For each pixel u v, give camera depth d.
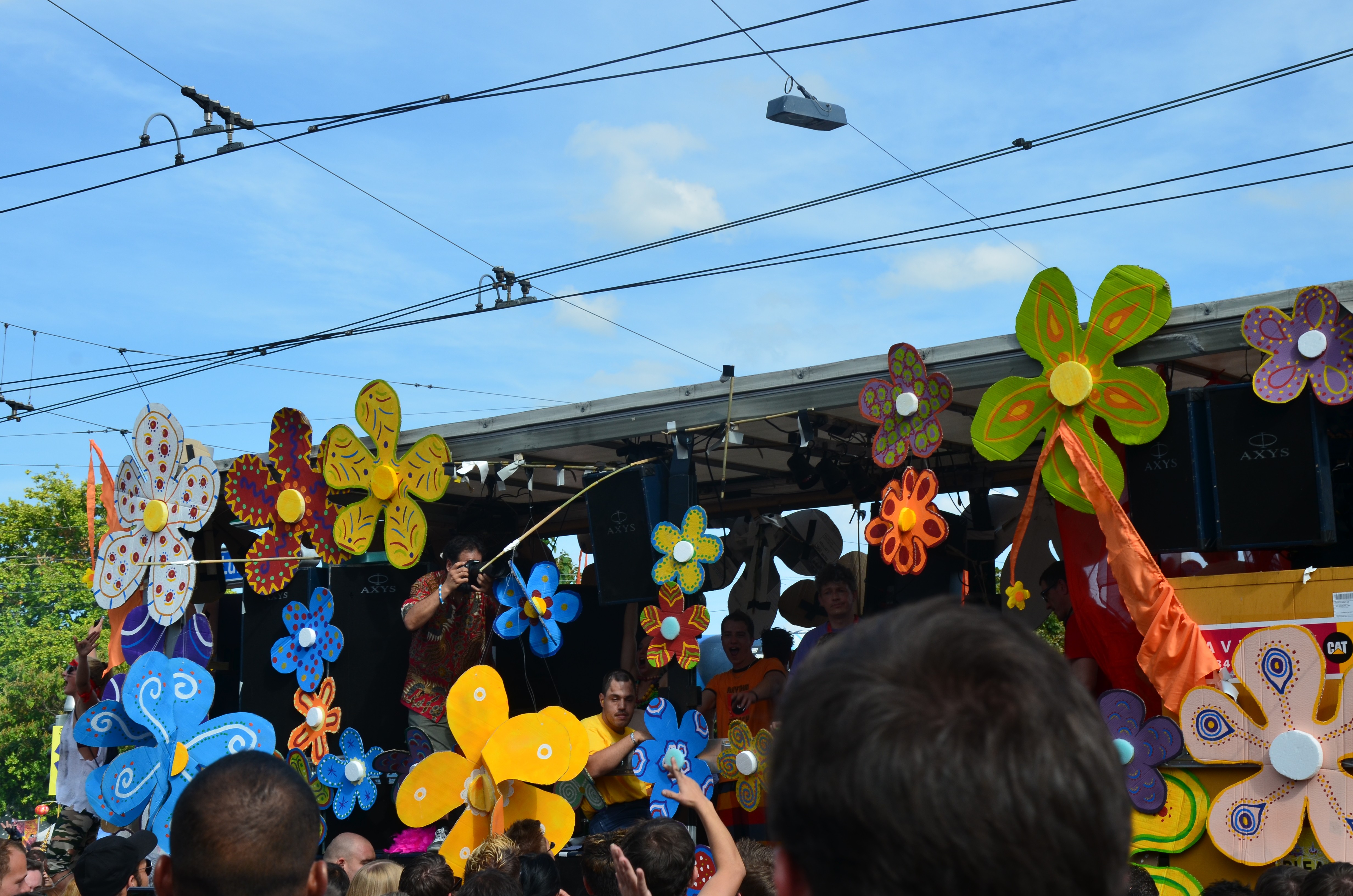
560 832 5.79
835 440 6.80
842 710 0.79
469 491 8.00
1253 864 4.23
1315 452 4.34
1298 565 5.27
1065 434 4.76
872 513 7.04
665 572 5.81
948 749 0.76
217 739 6.86
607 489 6.13
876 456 5.27
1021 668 0.80
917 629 0.83
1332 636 4.23
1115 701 4.57
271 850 1.59
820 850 0.78
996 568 7.38
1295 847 4.19
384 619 6.94
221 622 8.35
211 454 7.39
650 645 5.83
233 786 1.62
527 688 7.64
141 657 6.96
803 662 0.87
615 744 5.88
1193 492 4.59
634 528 6.04
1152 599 4.52
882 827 0.75
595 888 3.65
